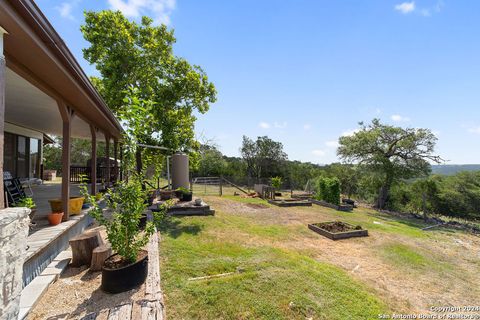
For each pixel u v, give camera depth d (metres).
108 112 5.66
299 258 4.73
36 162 10.53
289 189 23.44
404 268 5.04
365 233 7.31
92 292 2.79
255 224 7.65
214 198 12.71
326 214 10.43
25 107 5.38
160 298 2.70
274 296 3.15
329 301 3.22
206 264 4.01
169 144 11.15
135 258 3.03
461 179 17.84
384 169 17.47
